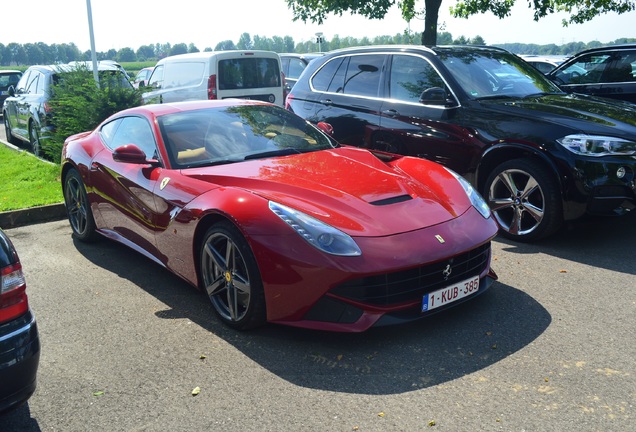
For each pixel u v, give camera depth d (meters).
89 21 9.14
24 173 8.95
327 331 3.75
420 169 4.34
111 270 5.02
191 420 2.88
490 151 5.38
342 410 2.91
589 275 4.51
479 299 4.13
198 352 3.54
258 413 2.91
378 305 3.39
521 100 5.73
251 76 11.65
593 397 2.93
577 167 4.88
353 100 6.56
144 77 17.30
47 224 6.61
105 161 5.14
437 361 3.33
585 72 8.80
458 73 5.93
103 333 3.85
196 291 4.49
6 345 2.56
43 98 10.22
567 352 3.37
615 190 4.89
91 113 8.70
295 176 4.01
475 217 3.86
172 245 4.25
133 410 2.99
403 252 3.38
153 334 3.80
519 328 3.68
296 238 3.39
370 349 3.49
